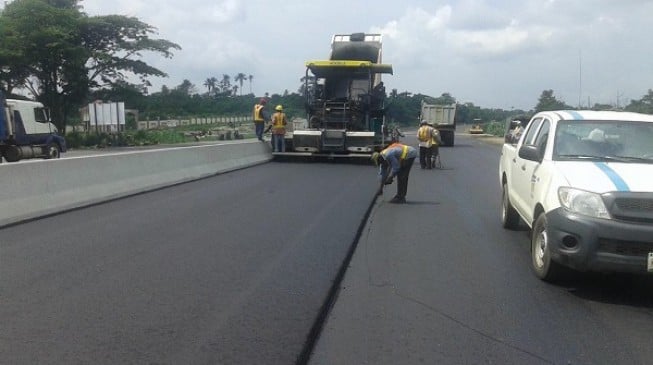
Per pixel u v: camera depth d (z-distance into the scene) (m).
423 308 6.39
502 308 6.41
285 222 11.00
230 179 18.16
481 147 42.19
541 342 5.48
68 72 49.31
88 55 48.97
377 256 8.66
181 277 7.37
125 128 64.88
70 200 12.39
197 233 9.96
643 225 6.37
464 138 62.44
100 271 7.61
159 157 16.27
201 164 18.81
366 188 16.20
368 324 5.91
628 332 5.77
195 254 8.52
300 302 6.46
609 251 6.48
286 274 7.54
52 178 12.03
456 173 21.83
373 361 5.05
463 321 6.00
